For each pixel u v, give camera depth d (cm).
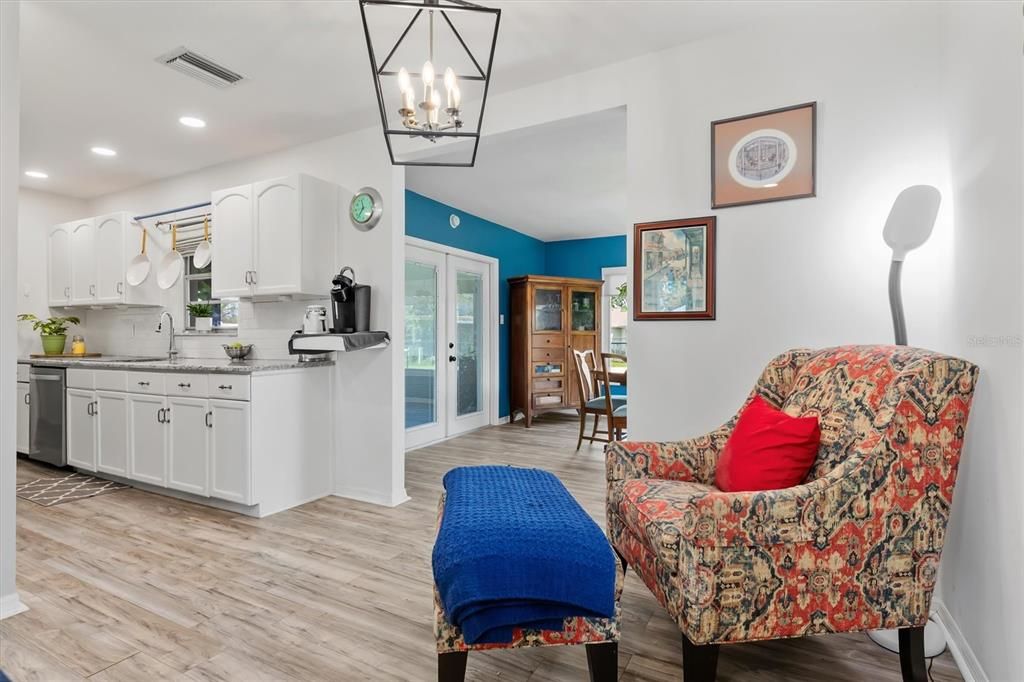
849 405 158
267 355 369
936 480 138
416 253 498
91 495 330
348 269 322
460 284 573
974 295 160
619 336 709
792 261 217
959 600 165
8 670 156
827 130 211
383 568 229
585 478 379
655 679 154
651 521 153
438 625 131
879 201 201
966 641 159
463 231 566
